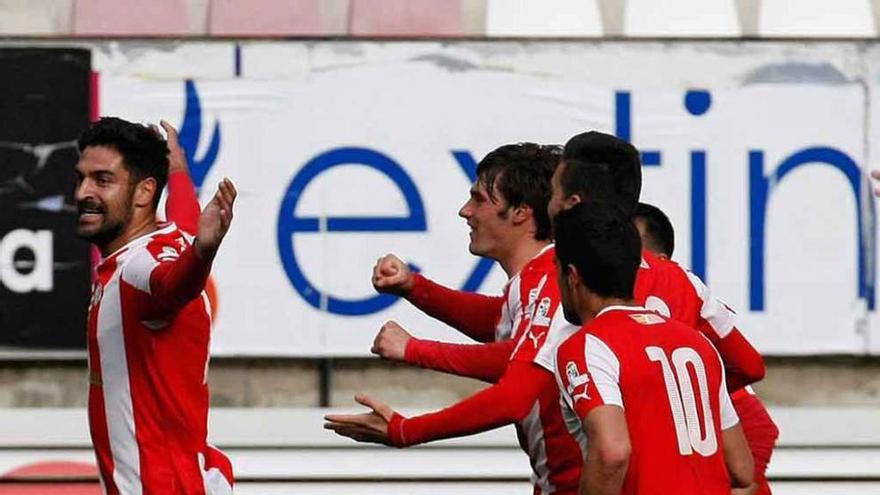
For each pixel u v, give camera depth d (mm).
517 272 12805
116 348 12086
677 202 18891
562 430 12078
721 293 18906
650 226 14055
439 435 11891
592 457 10609
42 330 18656
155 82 18734
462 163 18828
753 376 13125
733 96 18906
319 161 18766
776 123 18906
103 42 18688
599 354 10906
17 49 18594
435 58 18828
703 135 18906
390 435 11945
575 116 18875
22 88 18625
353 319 18812
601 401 10680
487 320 13898
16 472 18812
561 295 11492
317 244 18750
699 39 18922
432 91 18812
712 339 12930
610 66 18891
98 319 12094
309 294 18766
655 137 18906
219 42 18719
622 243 11180
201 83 18750
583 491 10703
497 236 12859
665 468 10844
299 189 18766
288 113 18750
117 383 12141
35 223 18609
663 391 10930
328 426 12070
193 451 12359
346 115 18797
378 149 18797
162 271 11547
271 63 18766
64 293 18641
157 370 12094
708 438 11078
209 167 18719
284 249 18750
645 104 18906
